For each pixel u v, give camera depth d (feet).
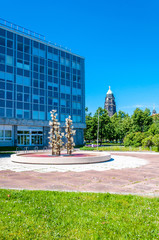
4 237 14.47
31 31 169.78
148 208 19.83
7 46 150.71
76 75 198.39
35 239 14.29
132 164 60.54
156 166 56.13
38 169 50.03
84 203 21.59
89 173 43.68
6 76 148.46
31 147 151.33
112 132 231.30
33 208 20.01
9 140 150.41
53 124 72.49
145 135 139.74
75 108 193.67
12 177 39.52
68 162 59.16
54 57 181.06
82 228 15.88
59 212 19.04
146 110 249.96
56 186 31.30
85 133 224.94
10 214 18.52
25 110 157.07
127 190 28.68
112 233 15.08
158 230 15.53
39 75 168.55
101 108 224.53
